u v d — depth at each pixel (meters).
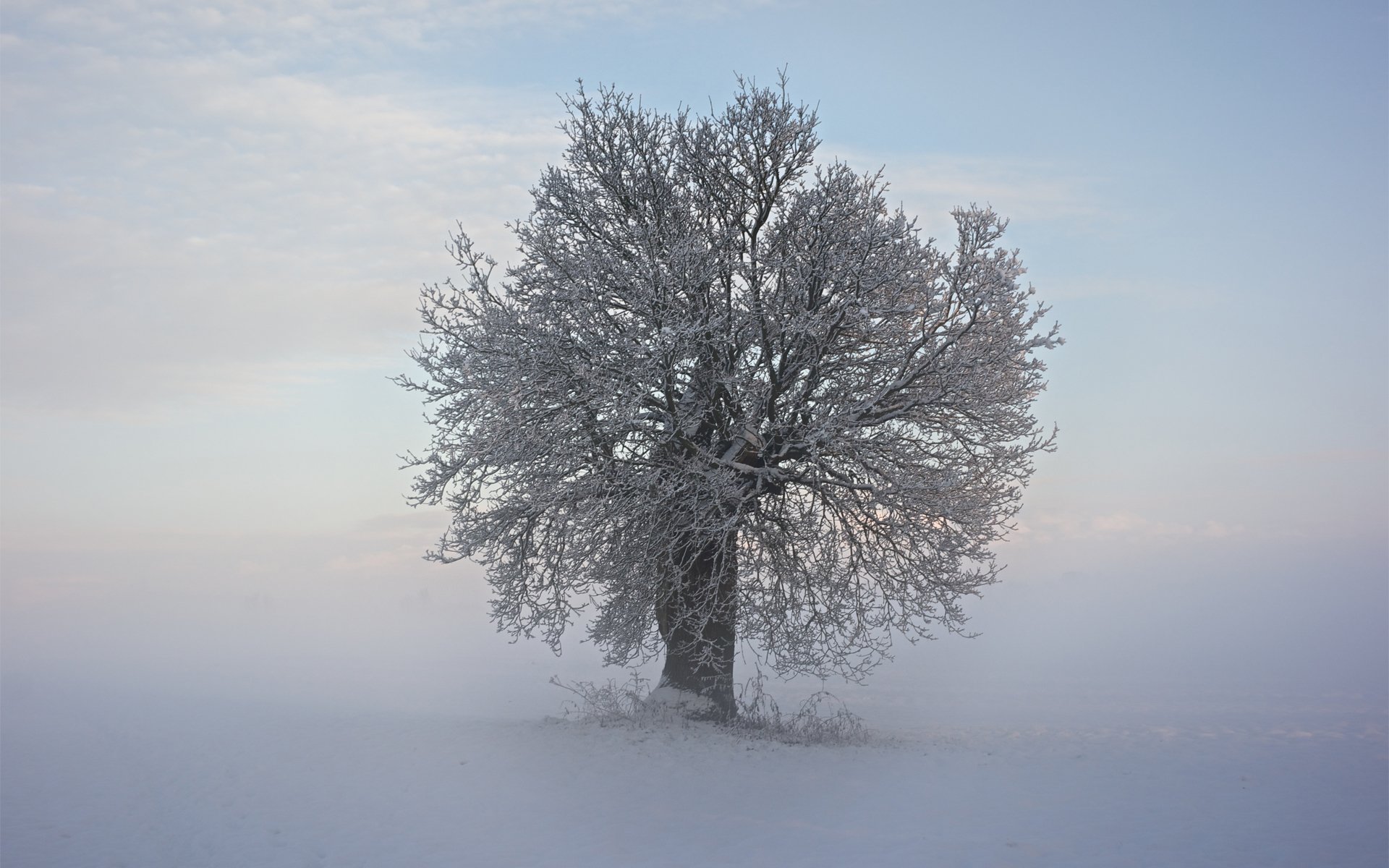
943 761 15.21
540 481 15.68
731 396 16.64
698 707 17.25
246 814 11.25
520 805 11.60
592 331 15.89
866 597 16.73
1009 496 17.14
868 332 16.48
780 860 9.21
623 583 17.08
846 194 16.88
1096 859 9.30
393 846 9.77
